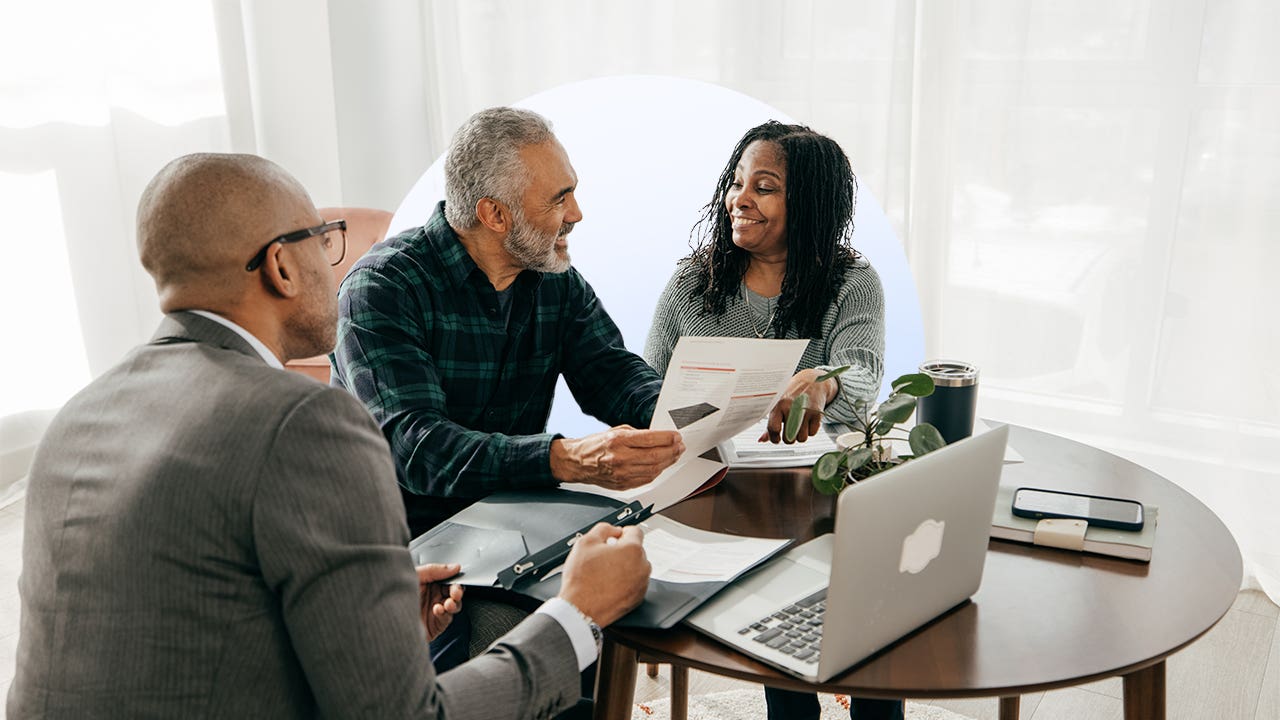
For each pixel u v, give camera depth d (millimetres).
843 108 3014
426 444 1554
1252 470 2689
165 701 925
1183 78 2586
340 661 913
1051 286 2869
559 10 3326
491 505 1459
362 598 922
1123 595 1225
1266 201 2557
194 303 1059
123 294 3521
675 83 2789
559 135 2824
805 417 1647
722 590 1220
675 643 1123
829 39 2977
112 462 968
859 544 1003
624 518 1402
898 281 2662
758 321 2168
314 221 1119
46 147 3311
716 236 2162
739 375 1452
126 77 3402
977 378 1531
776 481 1584
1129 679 1187
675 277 2232
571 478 1485
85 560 947
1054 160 2787
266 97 3562
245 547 926
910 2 2822
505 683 1038
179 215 1037
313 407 955
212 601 923
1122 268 2771
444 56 3479
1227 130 2566
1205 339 2701
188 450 938
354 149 3533
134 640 925
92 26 3322
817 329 2145
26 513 1034
